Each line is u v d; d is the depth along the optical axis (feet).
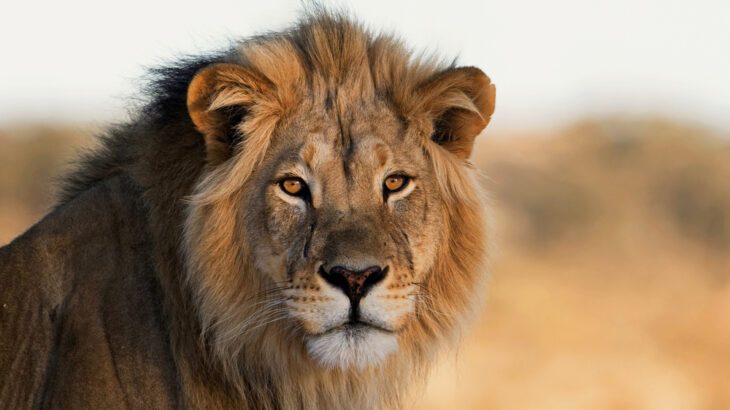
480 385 89.76
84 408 31.89
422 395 36.60
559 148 244.42
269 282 33.42
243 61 34.40
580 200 193.88
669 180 205.67
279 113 33.81
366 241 32.24
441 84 34.58
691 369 99.19
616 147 228.43
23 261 33.91
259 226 33.32
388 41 35.58
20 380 32.94
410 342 34.96
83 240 33.88
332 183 33.14
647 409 88.07
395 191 33.83
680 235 189.26
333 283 31.94
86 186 35.96
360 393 34.83
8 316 33.55
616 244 182.50
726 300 133.49
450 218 35.35
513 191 203.92
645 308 129.70
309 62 34.60
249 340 33.58
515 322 115.75
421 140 34.76
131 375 32.45
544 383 92.48
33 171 177.68
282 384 34.04
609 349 106.52
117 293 33.09
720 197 196.65
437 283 35.17
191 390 33.32
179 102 34.81
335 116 33.94
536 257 168.96
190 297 33.60
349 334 32.27
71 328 32.81
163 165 34.17
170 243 33.78
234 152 33.76
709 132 236.02
